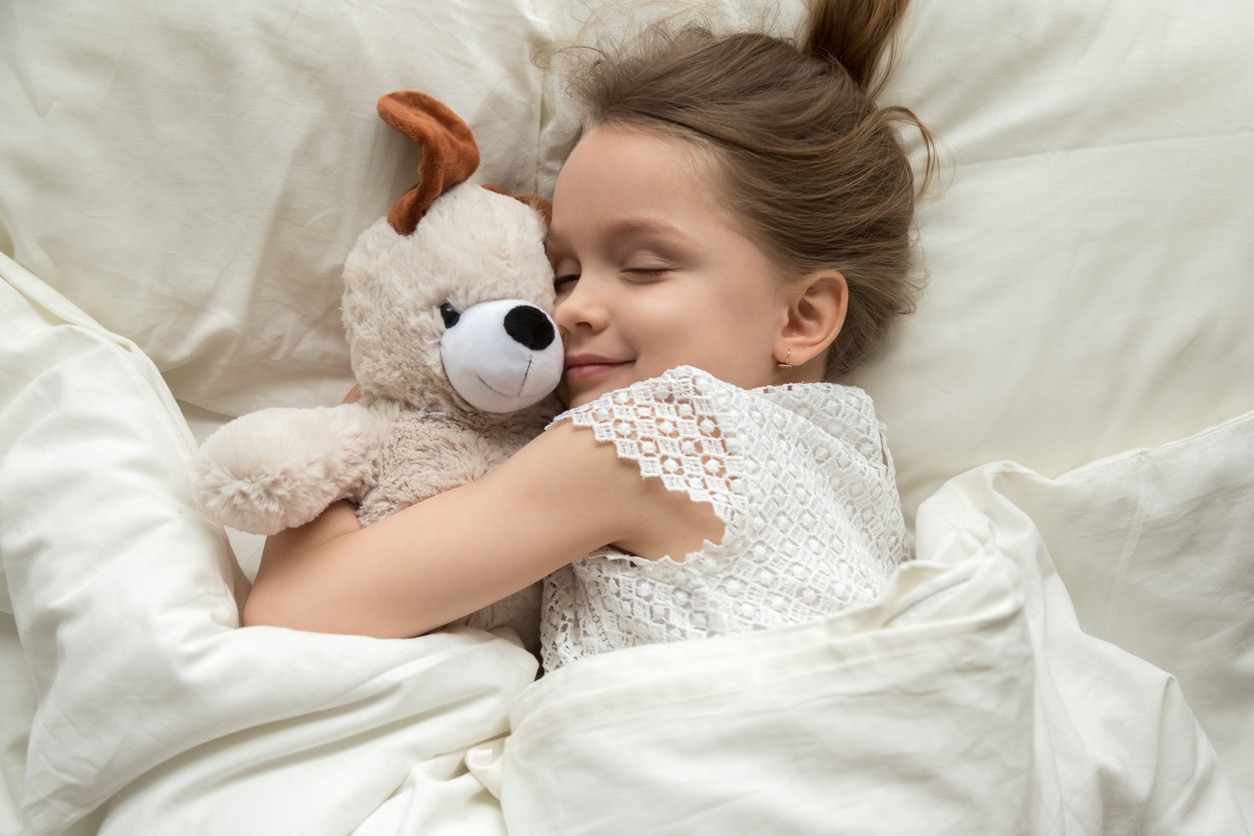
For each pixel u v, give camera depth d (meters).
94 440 0.67
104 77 0.74
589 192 0.75
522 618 0.76
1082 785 0.67
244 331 0.82
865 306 0.84
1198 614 0.85
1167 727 0.75
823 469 0.76
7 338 0.72
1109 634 0.86
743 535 0.66
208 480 0.62
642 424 0.66
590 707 0.59
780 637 0.58
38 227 0.75
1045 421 0.86
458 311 0.69
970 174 0.86
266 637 0.61
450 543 0.64
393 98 0.76
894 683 0.56
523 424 0.75
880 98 0.86
